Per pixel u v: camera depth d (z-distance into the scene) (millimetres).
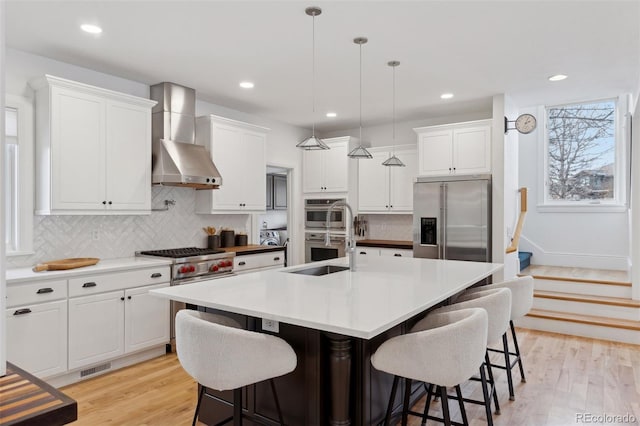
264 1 2719
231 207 4977
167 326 3922
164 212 4637
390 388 2412
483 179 5008
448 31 3174
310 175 6574
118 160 3836
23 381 1073
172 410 2836
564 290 5223
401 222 6359
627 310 4539
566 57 3725
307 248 6586
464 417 2137
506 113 4961
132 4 2744
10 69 3441
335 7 2803
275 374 1866
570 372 3500
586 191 6344
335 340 2047
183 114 4477
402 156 6000
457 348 1717
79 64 3824
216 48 3486
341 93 4801
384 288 2461
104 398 3023
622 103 5965
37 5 2744
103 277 3439
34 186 3545
